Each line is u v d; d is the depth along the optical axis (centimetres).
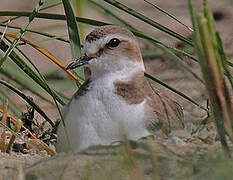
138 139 888
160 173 724
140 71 963
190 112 1281
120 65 950
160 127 915
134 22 1900
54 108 1400
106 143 890
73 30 1059
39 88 1182
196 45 783
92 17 1956
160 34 1773
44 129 1198
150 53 1536
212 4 2058
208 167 713
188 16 1964
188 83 1528
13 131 980
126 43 960
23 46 1802
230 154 769
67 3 1051
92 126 894
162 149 805
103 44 953
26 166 839
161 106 943
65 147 925
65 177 755
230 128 786
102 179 727
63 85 1557
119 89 923
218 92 782
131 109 902
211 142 841
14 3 2122
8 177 783
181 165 736
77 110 911
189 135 873
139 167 736
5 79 1457
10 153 1023
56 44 1811
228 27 1886
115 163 758
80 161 794
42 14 1084
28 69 1082
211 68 775
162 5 2100
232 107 794
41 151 1046
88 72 1012
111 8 1214
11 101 1223
